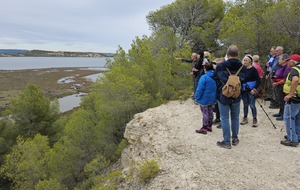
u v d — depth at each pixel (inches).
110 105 570.6
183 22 919.0
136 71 575.2
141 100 528.4
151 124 337.7
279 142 236.8
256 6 663.8
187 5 890.7
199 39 864.9
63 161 646.5
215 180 182.2
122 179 257.4
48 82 3250.5
